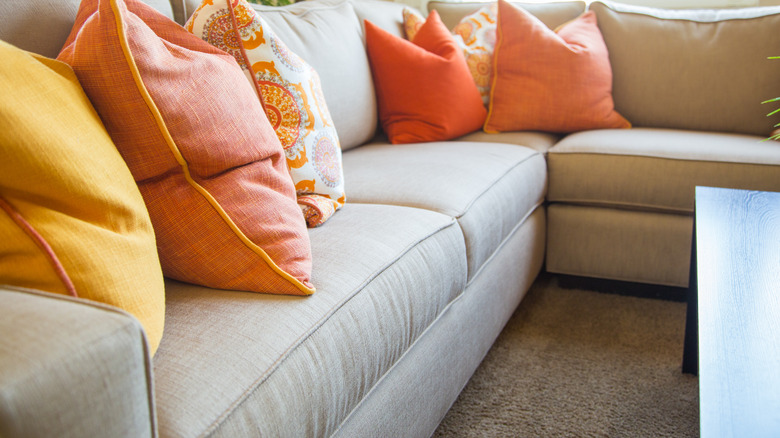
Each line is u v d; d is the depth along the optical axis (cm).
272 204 89
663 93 204
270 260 83
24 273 61
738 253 100
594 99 200
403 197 131
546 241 189
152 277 71
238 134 88
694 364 142
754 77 192
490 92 210
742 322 78
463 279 121
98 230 66
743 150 166
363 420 90
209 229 83
